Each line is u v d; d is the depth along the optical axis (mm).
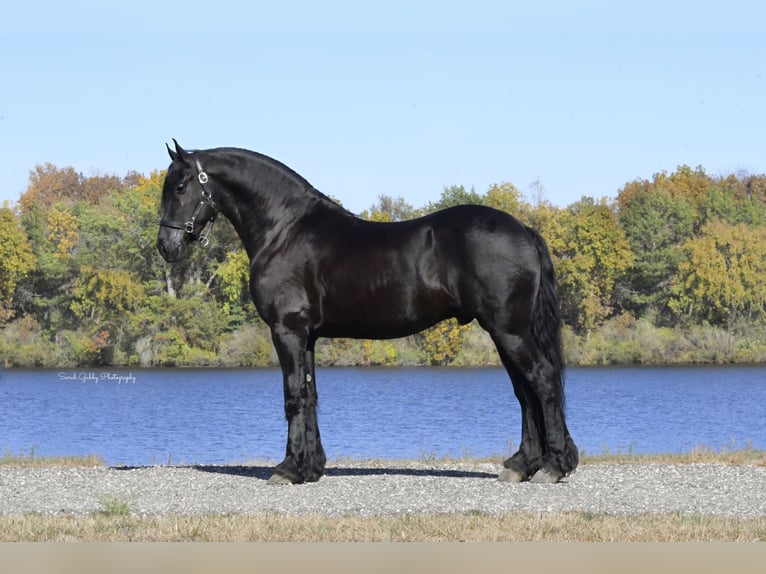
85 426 35781
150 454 26359
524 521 9695
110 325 60438
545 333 11812
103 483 12406
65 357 60656
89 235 62344
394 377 53625
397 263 11891
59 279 63406
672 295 65875
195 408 41531
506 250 11547
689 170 82312
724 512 10383
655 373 58375
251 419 37312
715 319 65500
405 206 71500
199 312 60156
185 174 12766
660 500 11031
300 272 12391
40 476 12945
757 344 64125
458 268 11703
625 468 13367
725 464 13961
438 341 58594
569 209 68562
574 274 62500
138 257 61281
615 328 64312
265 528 9438
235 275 59656
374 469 14031
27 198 105000
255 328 61250
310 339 12656
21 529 9438
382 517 10023
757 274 64500
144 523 9711
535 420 12266
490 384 49938
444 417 36281
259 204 12703
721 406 40844
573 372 59125
